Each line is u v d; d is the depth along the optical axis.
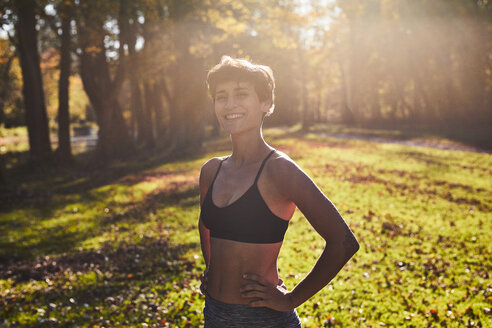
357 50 43.78
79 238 8.64
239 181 1.68
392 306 4.80
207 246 2.08
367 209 9.92
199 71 23.64
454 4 32.78
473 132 32.81
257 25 12.55
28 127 21.64
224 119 1.71
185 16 15.86
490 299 4.79
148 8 20.20
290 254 6.77
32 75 21.59
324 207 1.53
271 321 1.61
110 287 5.81
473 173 15.35
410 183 13.41
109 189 14.62
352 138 33.56
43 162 21.31
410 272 5.86
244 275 1.58
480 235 7.57
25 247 8.11
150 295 5.39
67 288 5.80
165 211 10.83
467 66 36.28
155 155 26.14
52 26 21.12
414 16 35.56
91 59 23.14
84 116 75.50
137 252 7.45
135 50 23.81
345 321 4.45
